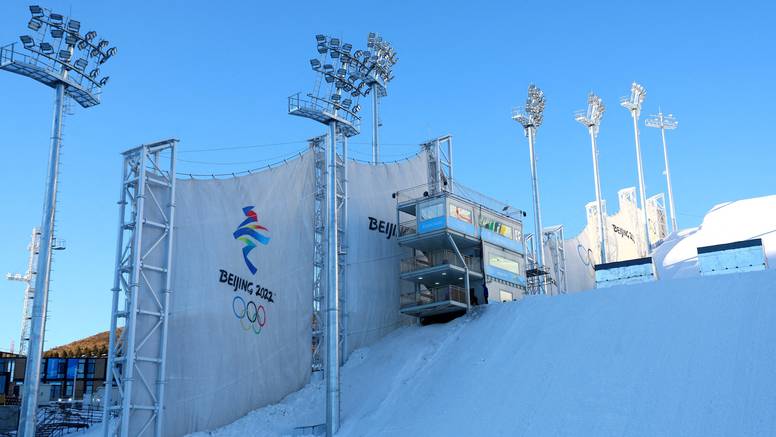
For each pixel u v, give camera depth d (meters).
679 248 70.19
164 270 40.78
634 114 83.81
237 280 44.78
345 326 49.19
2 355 71.00
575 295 40.69
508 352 38.53
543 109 67.81
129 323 38.31
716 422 27.95
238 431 41.66
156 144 41.72
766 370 29.45
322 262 50.66
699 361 31.44
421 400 38.00
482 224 51.75
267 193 48.03
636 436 28.81
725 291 35.16
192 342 41.62
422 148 58.97
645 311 36.25
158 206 41.41
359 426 37.94
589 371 33.72
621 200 92.50
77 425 46.66
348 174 52.88
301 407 44.53
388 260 53.53
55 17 38.50
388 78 65.81
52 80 38.00
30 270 81.06
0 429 46.38
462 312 48.00
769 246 59.25
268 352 45.78
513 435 31.72
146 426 38.16
